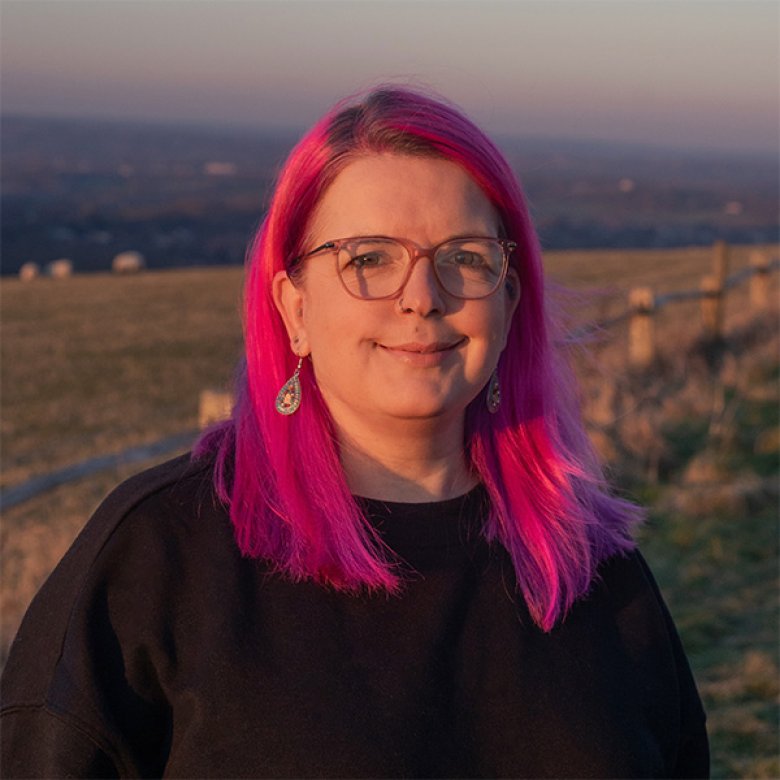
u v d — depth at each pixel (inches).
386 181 63.4
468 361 65.3
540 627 67.7
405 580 65.6
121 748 60.4
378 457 69.1
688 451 331.3
